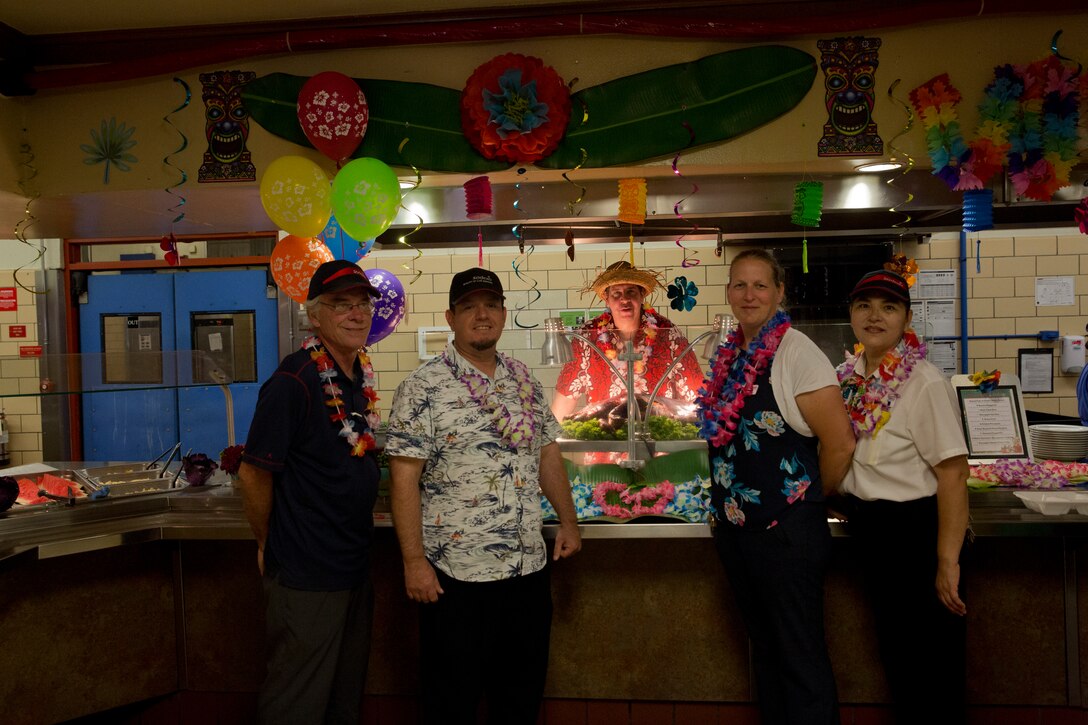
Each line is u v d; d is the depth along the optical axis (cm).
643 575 246
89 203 325
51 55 307
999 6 271
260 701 198
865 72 282
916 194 307
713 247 473
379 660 252
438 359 206
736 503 198
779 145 285
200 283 515
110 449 319
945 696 194
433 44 293
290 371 193
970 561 235
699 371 256
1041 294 484
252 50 292
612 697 248
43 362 245
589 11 286
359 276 200
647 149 287
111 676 248
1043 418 351
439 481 200
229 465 254
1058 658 233
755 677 222
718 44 286
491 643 202
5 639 228
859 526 205
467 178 300
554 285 486
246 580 257
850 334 307
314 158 300
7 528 227
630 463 233
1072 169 293
